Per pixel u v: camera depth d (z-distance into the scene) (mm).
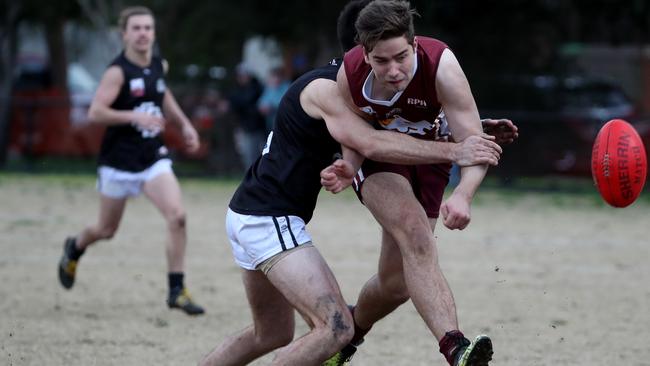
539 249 40594
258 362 22375
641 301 30172
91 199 55344
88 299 29812
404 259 17141
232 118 68750
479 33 74250
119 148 28672
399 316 28016
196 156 69875
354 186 18156
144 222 47375
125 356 22891
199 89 71062
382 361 22719
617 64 80125
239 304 29312
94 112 28594
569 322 27141
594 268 36156
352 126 16703
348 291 31188
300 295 16453
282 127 17328
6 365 21781
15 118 71250
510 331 26016
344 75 16703
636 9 73188
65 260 29766
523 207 56406
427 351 23734
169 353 23266
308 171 17109
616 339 25141
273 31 74000
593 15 76688
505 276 34312
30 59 99938
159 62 30359
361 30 15680
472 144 16219
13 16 77750
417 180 18656
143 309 28516
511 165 65312
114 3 79812
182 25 74000
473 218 51062
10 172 70688
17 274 33500
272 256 16766
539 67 76625
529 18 74500
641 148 18172
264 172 17250
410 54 15820
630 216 52688
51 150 71188
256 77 68688
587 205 57719
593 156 18422
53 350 23328
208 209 52406
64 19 82125
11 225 44625
